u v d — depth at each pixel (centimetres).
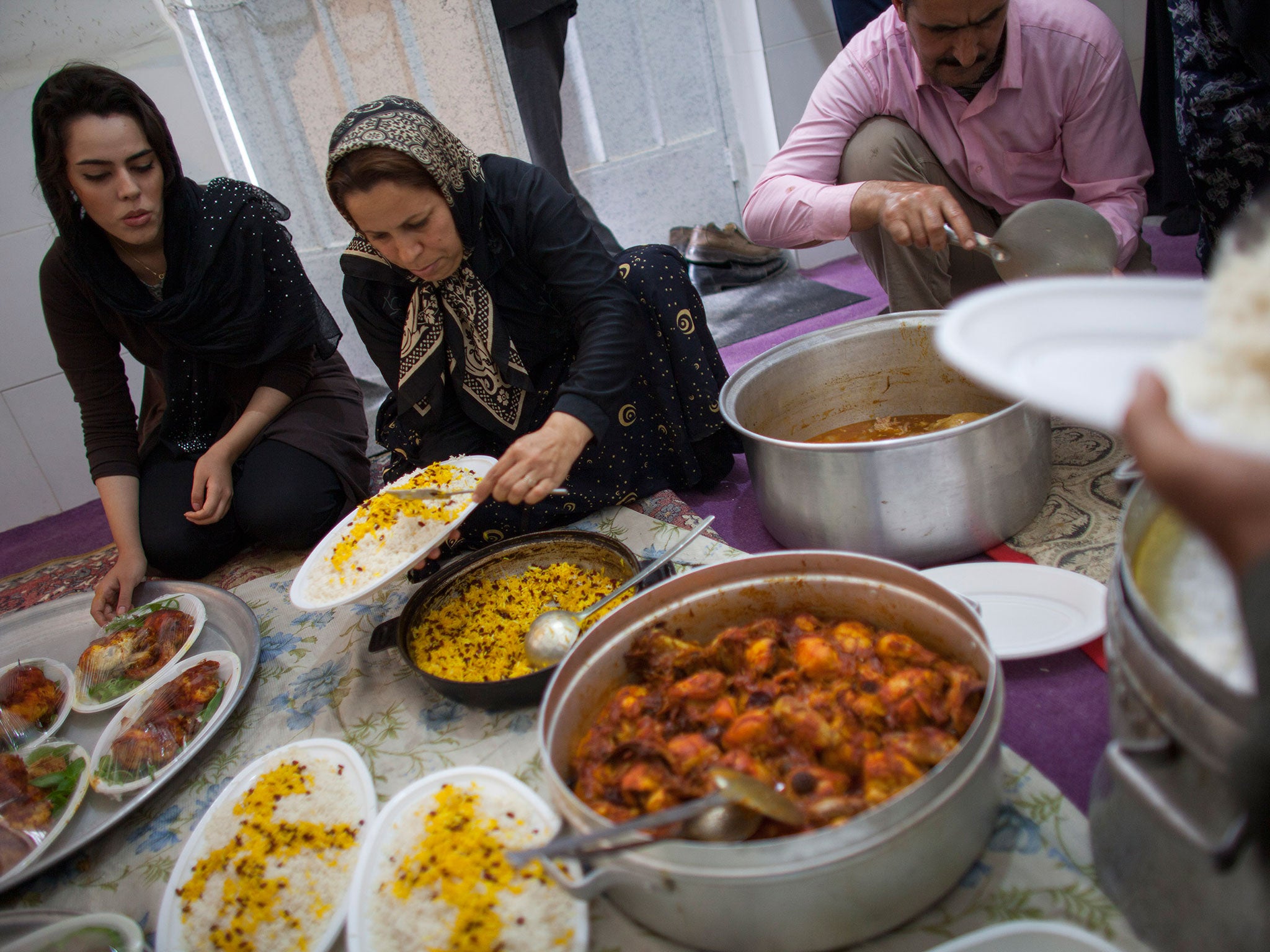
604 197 391
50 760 142
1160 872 76
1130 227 182
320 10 286
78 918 105
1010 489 144
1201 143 189
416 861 101
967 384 177
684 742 96
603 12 362
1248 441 49
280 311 210
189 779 138
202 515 197
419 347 178
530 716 131
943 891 90
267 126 301
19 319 296
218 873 110
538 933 91
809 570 119
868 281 350
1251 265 52
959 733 95
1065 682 120
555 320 184
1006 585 134
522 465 143
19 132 278
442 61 301
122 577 190
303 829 113
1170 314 60
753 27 354
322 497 209
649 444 195
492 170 172
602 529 184
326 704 147
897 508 141
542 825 102
